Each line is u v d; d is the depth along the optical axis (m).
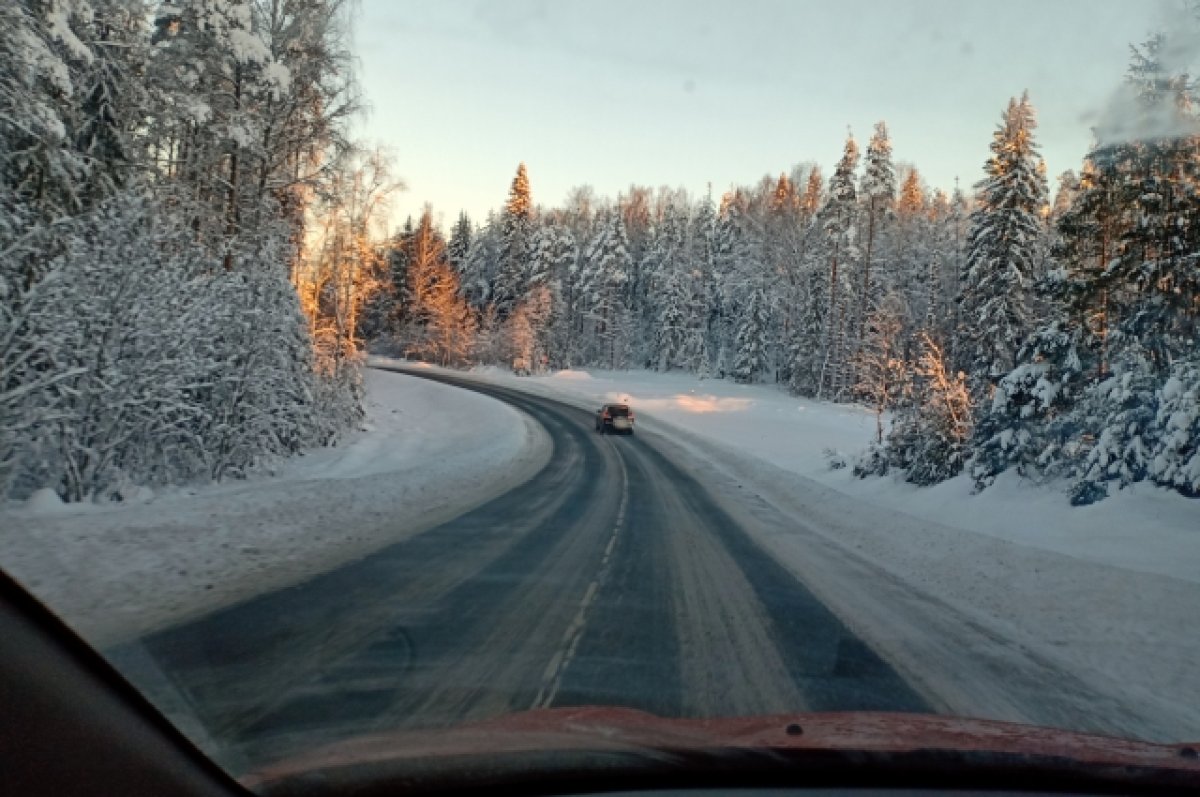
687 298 81.50
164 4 22.64
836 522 17.14
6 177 16.16
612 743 3.49
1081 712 5.89
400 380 61.25
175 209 20.91
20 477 13.14
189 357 15.83
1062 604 9.54
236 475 19.30
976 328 36.94
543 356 77.94
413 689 5.26
